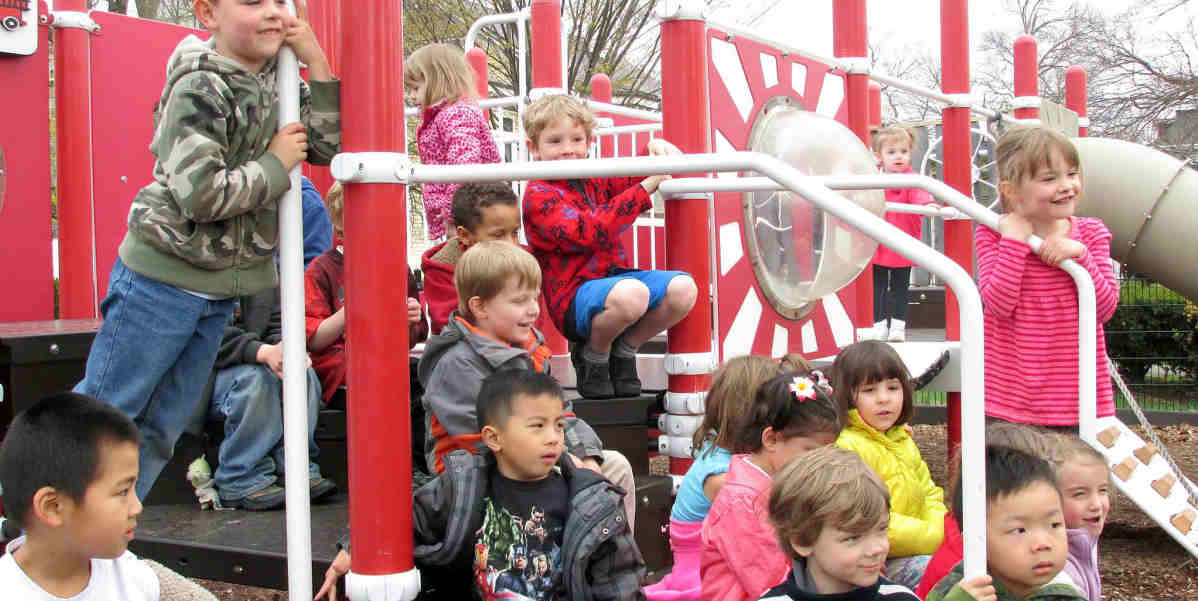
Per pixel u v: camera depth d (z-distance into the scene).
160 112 2.47
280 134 2.37
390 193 2.30
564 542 2.46
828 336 4.69
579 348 3.58
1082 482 2.55
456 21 14.52
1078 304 3.57
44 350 3.59
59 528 1.83
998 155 3.64
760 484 2.75
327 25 4.46
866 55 4.98
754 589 2.65
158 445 2.82
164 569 2.09
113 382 2.65
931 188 3.58
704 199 3.53
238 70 2.43
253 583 2.77
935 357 5.12
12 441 1.83
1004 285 3.56
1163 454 4.60
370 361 2.29
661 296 3.40
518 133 5.34
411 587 2.31
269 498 3.29
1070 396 3.59
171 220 2.50
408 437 2.33
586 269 3.55
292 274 2.35
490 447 2.50
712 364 3.54
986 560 2.19
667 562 3.39
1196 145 16.62
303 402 2.34
